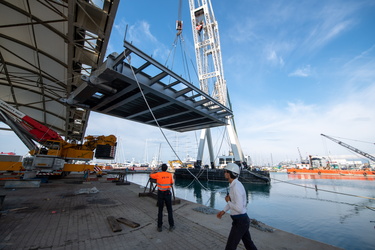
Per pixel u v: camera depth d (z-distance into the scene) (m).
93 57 15.16
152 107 15.52
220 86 41.38
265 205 18.61
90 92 11.61
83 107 14.35
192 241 4.16
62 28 13.04
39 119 28.92
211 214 6.38
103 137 19.20
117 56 9.57
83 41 13.43
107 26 11.90
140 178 46.44
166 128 23.38
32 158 14.52
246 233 2.88
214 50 43.44
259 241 4.16
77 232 4.54
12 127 15.13
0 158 22.36
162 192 5.02
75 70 16.02
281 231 4.77
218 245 3.97
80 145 18.81
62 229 4.71
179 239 4.26
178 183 38.44
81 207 7.06
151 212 6.62
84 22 12.01
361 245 9.29
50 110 26.06
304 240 4.22
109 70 9.57
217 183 36.44
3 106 14.46
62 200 8.20
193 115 18.50
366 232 10.98
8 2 11.55
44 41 14.51
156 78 11.43
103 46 13.23
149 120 19.95
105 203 7.86
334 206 18.17
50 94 22.06
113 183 16.17
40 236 4.22
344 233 10.86
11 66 17.67
